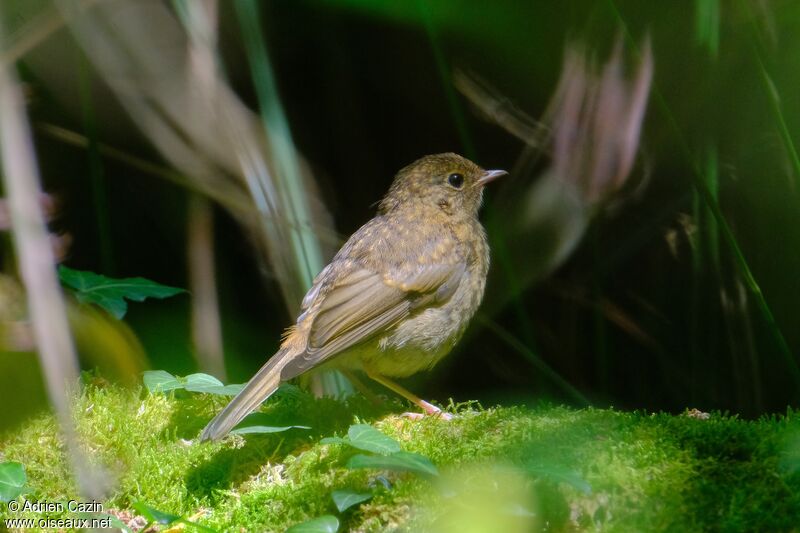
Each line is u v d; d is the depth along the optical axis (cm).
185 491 673
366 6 1112
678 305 1194
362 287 828
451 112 1199
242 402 717
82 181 1185
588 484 565
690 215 1176
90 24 981
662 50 1082
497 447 658
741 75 1080
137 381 822
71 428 648
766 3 1055
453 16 1113
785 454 620
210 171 1041
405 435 723
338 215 1214
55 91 1089
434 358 886
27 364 809
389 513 605
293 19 1145
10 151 648
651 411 1201
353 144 1213
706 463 620
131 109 1015
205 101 1012
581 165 1083
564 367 1232
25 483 648
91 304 1033
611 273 1215
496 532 577
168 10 1025
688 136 1108
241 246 1220
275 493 644
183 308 1226
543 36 1112
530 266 1160
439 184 908
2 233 864
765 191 1133
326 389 1061
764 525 556
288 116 1195
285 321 1197
